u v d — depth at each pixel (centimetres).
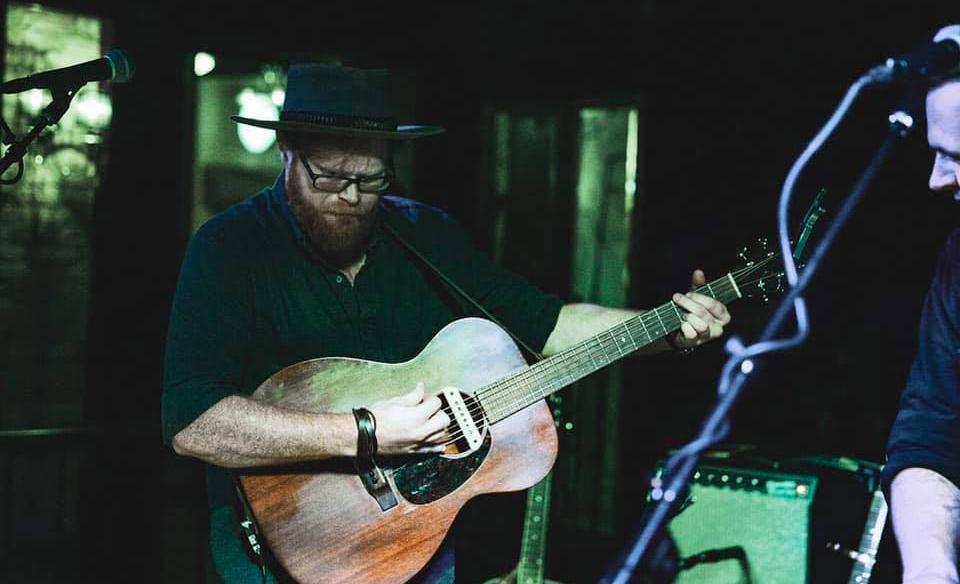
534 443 263
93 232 491
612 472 570
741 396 501
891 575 346
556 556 559
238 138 840
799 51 486
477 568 517
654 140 538
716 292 266
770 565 347
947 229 444
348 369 257
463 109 564
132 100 491
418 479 256
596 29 550
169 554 505
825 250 466
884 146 456
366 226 260
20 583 476
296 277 260
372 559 253
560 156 575
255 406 244
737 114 509
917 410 197
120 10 489
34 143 491
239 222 260
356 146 254
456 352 263
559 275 580
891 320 459
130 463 489
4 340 500
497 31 561
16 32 483
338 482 253
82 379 505
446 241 282
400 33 548
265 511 250
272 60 526
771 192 495
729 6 511
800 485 346
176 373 246
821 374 478
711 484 362
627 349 265
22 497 510
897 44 454
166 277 498
